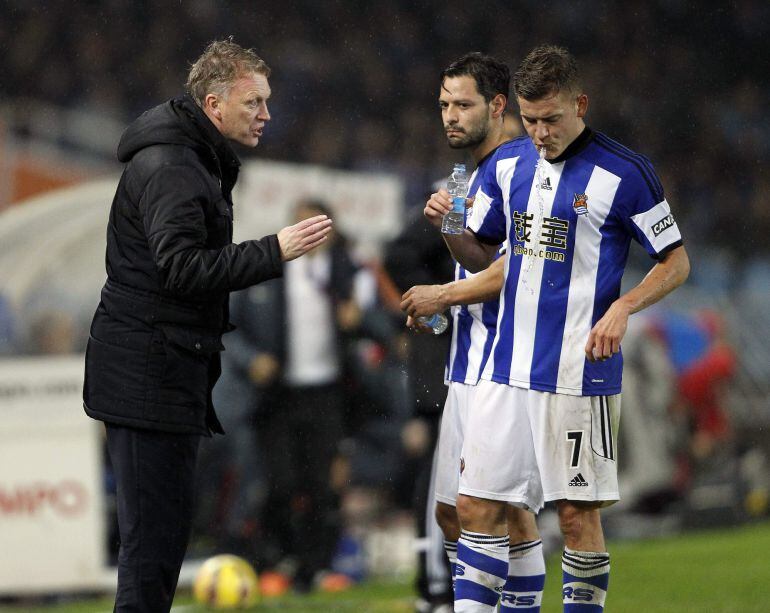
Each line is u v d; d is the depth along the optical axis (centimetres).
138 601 1449
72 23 6066
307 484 2839
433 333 1714
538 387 1512
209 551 2975
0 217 3112
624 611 2142
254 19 6391
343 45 6538
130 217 1445
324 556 2838
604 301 1503
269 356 2828
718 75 7238
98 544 2772
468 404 1662
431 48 6762
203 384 1480
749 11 7369
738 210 6481
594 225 1489
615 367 1527
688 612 2106
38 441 2777
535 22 7038
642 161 1486
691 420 3772
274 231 3806
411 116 6378
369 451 3303
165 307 1442
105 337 1453
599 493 1514
